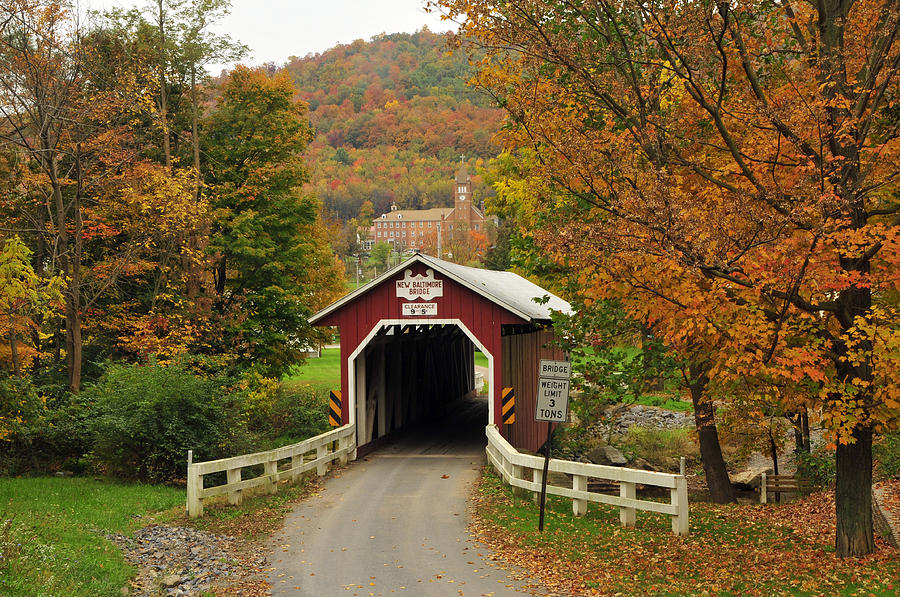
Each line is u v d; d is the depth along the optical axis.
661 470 23.50
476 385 41.22
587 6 12.52
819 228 9.15
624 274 11.61
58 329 26.09
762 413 14.35
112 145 23.50
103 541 11.13
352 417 19.72
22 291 18.56
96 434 17.42
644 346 15.94
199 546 11.53
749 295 10.17
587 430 19.98
